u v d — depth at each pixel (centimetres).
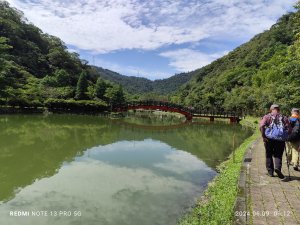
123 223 802
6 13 8638
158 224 789
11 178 1221
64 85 6606
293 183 715
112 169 1395
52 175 1276
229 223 568
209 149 2031
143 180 1218
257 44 10656
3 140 2111
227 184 939
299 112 832
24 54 7788
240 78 8381
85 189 1094
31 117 3872
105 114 5194
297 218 514
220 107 6900
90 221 813
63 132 2719
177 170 1395
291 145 845
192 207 895
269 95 3628
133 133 2961
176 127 3825
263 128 732
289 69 1803
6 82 4106
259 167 903
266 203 583
